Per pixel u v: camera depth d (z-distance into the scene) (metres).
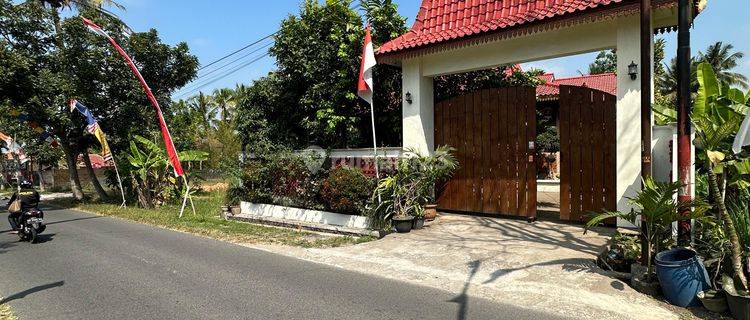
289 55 11.71
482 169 9.87
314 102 11.45
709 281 4.79
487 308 4.85
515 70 12.08
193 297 5.41
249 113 13.01
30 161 31.20
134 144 16.09
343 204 9.41
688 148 5.27
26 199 10.03
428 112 10.30
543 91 16.44
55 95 15.71
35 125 16.84
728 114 6.29
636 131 7.54
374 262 6.92
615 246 6.31
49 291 5.82
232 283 5.96
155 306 5.13
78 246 8.88
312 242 8.59
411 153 10.03
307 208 10.66
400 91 11.49
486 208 9.82
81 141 18.44
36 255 8.12
